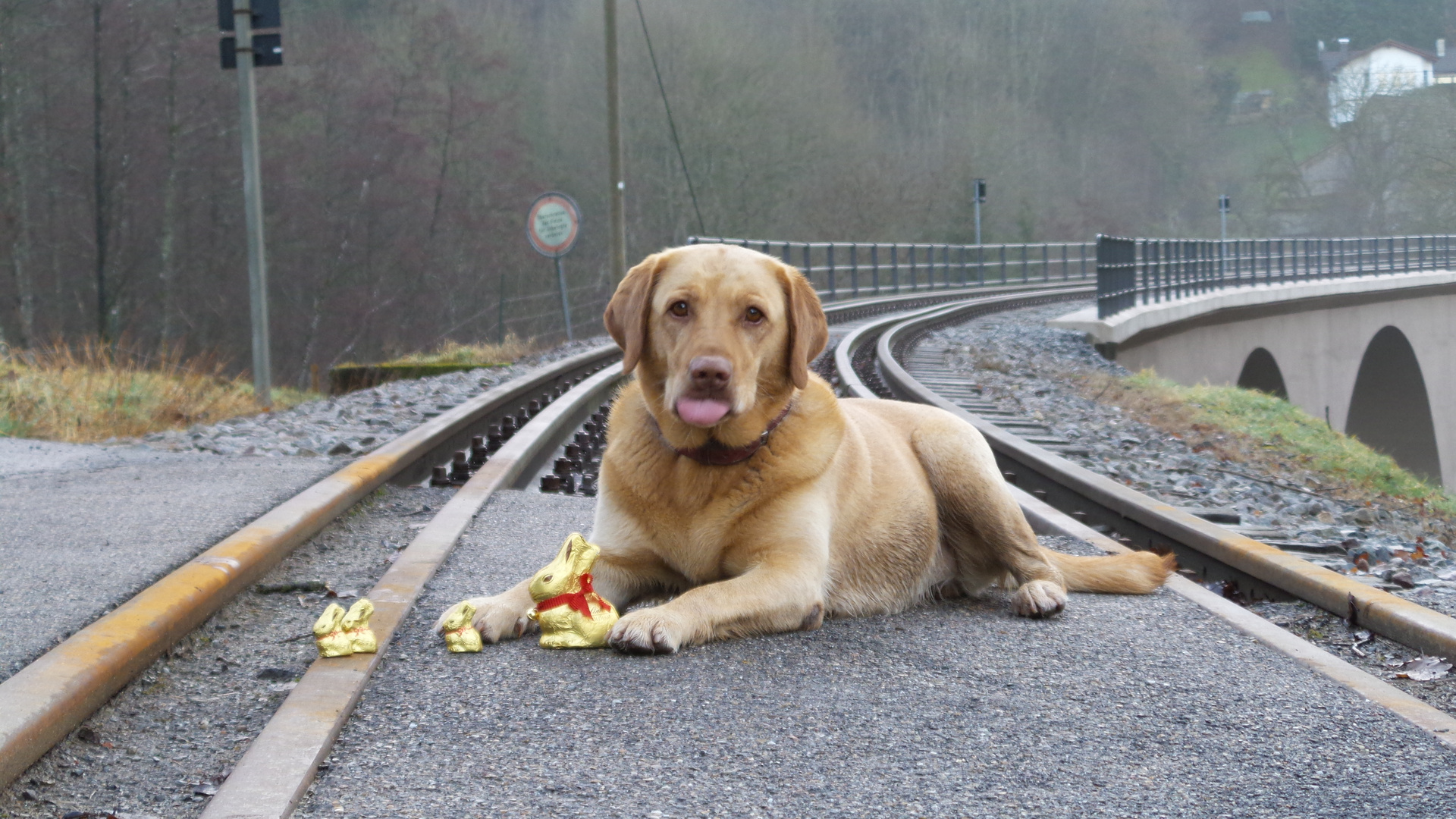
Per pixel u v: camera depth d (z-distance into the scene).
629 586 3.52
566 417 8.99
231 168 33.94
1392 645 3.67
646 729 2.57
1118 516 5.93
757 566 3.34
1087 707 2.81
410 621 3.40
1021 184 56.69
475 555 4.32
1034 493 7.11
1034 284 46.38
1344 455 12.23
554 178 44.62
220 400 10.02
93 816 2.14
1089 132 63.38
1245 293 29.95
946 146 54.47
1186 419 12.28
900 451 3.98
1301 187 71.81
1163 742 2.58
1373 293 38.78
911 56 56.34
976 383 12.79
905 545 3.80
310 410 9.35
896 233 49.50
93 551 3.89
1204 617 3.70
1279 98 76.62
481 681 2.86
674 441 3.30
